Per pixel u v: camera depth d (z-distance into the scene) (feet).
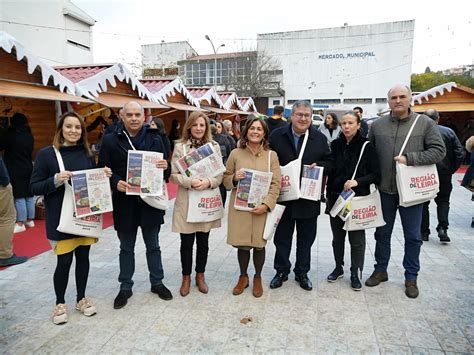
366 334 9.58
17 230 18.48
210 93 47.67
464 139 48.08
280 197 11.66
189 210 11.23
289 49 136.67
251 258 15.38
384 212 12.22
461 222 20.77
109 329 9.88
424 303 11.24
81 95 23.59
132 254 11.33
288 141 11.80
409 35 126.00
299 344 9.17
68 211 9.55
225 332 9.73
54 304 11.27
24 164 18.31
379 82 131.13
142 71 114.11
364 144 11.60
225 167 11.71
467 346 9.03
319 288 12.37
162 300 11.53
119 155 10.64
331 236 18.74
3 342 9.27
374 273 12.77
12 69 20.03
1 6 64.39
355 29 129.90
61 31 75.92
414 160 11.13
